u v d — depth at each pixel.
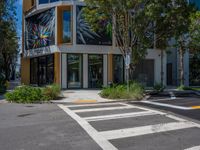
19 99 19.14
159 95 23.69
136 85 22.97
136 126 10.58
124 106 16.53
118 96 20.66
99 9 23.06
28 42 33.50
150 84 32.31
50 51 29.55
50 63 30.77
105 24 25.84
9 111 14.66
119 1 22.05
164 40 25.02
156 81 32.34
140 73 31.89
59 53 28.75
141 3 22.30
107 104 17.86
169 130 9.91
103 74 30.08
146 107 15.96
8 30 33.44
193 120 11.82
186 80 35.34
